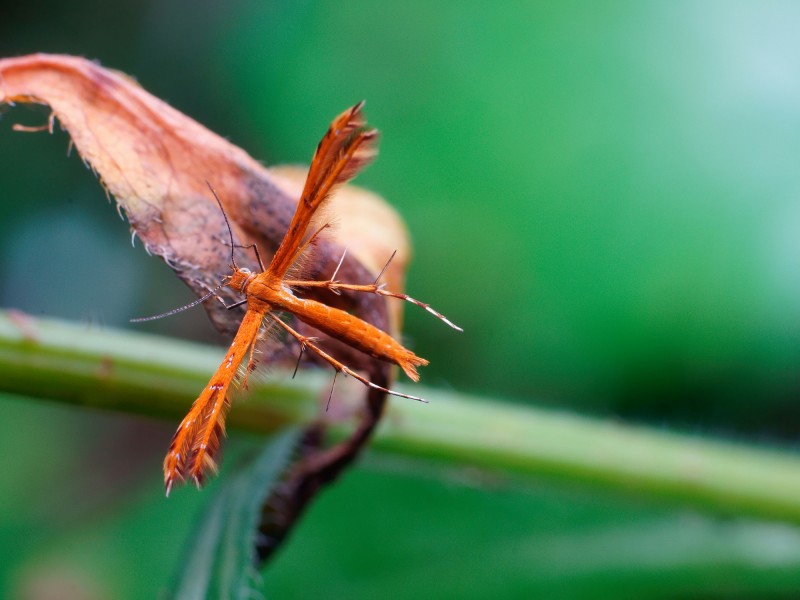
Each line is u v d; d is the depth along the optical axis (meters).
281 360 0.09
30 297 0.17
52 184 0.17
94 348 0.09
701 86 0.11
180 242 0.09
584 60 0.11
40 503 0.14
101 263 0.17
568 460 0.10
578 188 0.11
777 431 0.11
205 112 0.17
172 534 0.11
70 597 0.11
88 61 0.09
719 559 0.10
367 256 0.09
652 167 0.11
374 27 0.12
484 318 0.11
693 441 0.10
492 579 0.11
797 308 0.11
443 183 0.11
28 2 0.18
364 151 0.08
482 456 0.10
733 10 0.11
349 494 0.11
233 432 0.09
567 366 0.11
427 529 0.11
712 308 0.11
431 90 0.12
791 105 0.11
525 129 0.11
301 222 0.08
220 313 0.09
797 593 0.10
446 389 0.10
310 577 0.11
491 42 0.12
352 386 0.09
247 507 0.09
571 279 0.11
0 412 0.14
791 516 0.10
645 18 0.11
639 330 0.11
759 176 0.11
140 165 0.09
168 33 0.18
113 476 0.15
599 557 0.11
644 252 0.11
